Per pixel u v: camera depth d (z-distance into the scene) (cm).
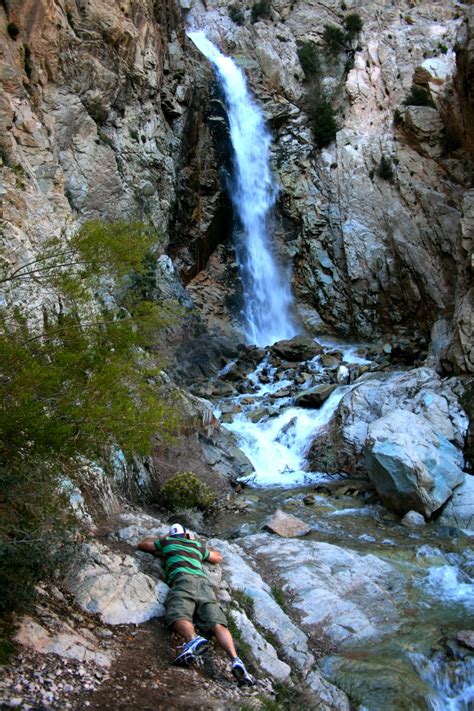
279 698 564
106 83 1709
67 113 1577
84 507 792
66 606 574
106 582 620
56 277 658
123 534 774
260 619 683
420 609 766
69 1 1631
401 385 1377
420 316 1948
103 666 507
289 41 2550
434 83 2128
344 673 634
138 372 653
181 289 1811
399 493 1059
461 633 689
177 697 487
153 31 1931
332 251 2180
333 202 2220
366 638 701
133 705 462
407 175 2062
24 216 1117
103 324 624
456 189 1956
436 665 657
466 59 1738
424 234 1956
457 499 1068
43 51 1516
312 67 2456
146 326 679
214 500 1112
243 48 2531
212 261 2194
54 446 539
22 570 521
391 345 1870
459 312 1471
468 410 1264
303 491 1202
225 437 1351
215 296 2111
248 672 584
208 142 2194
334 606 748
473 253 1461
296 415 1466
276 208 2334
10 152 1207
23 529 544
